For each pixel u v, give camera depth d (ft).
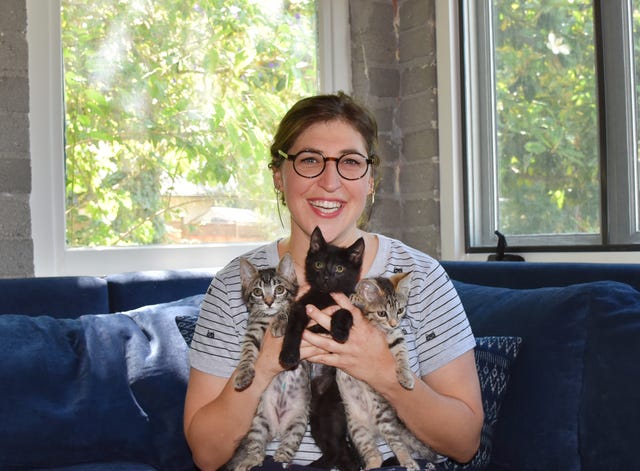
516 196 10.27
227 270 6.15
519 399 6.70
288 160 6.00
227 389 5.38
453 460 6.23
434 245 11.13
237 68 10.71
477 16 10.83
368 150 6.13
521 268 8.25
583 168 9.23
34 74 9.09
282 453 5.56
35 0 9.10
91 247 9.57
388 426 5.67
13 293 7.97
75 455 6.91
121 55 9.79
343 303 5.43
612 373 6.07
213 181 10.46
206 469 5.76
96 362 7.29
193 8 10.32
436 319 5.83
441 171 11.02
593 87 9.07
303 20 11.35
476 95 10.85
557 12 9.55
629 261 8.42
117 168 9.77
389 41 11.68
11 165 8.71
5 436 6.67
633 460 5.70
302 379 5.71
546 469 6.39
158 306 8.30
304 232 6.15
